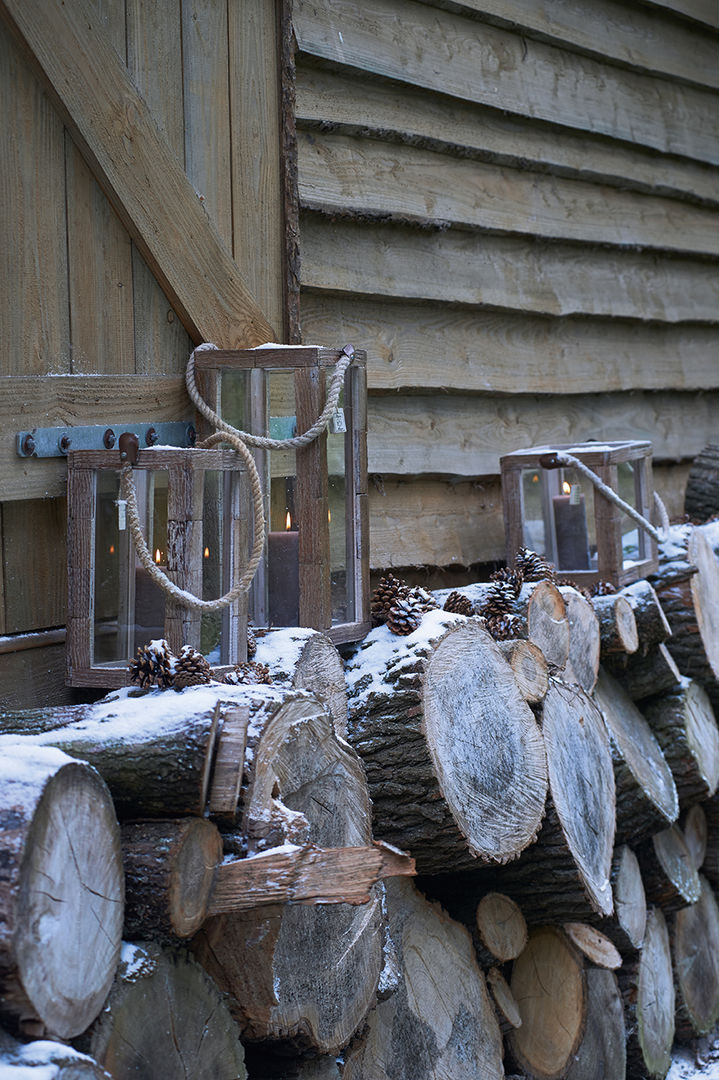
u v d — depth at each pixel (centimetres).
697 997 440
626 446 419
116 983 183
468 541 430
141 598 260
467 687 291
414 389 406
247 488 287
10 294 267
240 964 210
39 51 272
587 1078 355
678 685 430
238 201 326
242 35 328
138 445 260
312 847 204
